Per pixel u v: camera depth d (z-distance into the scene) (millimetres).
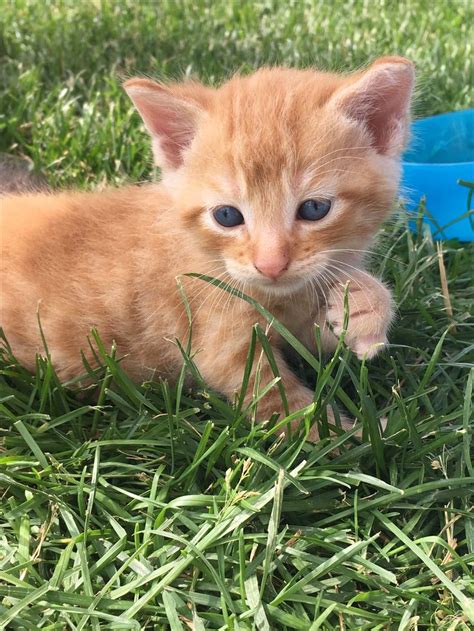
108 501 154
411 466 162
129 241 192
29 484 160
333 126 165
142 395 176
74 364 196
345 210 167
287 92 172
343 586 142
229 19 454
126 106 331
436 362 182
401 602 137
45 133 304
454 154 297
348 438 165
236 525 144
